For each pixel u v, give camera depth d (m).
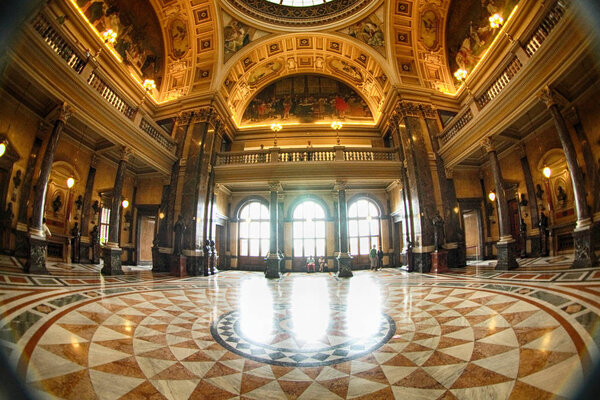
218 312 5.09
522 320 3.67
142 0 13.76
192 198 13.31
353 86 18.97
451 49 14.88
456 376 2.54
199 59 15.39
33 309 4.04
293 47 17.22
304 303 5.95
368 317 4.63
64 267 9.47
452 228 12.77
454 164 12.91
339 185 14.23
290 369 2.80
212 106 14.56
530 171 11.77
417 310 4.89
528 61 8.32
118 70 12.38
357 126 18.34
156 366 2.81
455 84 14.92
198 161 13.73
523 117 10.77
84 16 10.85
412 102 14.07
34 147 9.63
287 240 17.33
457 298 5.46
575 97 8.98
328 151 14.91
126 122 10.82
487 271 9.48
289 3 16.48
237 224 17.89
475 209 14.29
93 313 4.28
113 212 10.37
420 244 12.40
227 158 15.33
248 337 3.73
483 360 2.78
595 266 6.58
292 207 17.69
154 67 15.10
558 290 4.81
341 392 2.37
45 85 7.97
